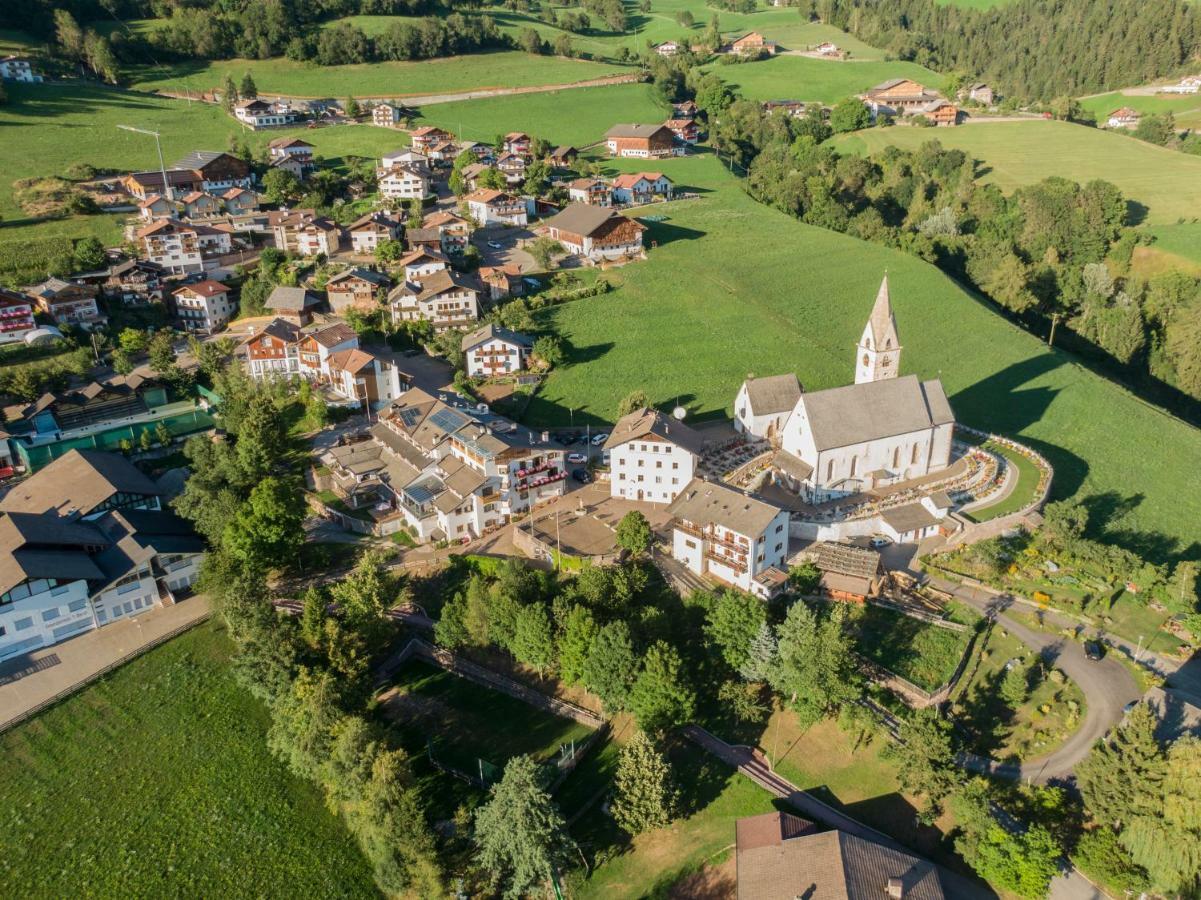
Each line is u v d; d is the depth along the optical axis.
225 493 112.88
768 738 85.31
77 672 96.94
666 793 75.50
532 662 90.94
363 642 90.38
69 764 86.25
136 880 75.19
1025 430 139.62
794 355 158.38
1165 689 86.50
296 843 78.38
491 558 105.50
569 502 117.62
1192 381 179.88
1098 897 70.81
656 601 98.56
